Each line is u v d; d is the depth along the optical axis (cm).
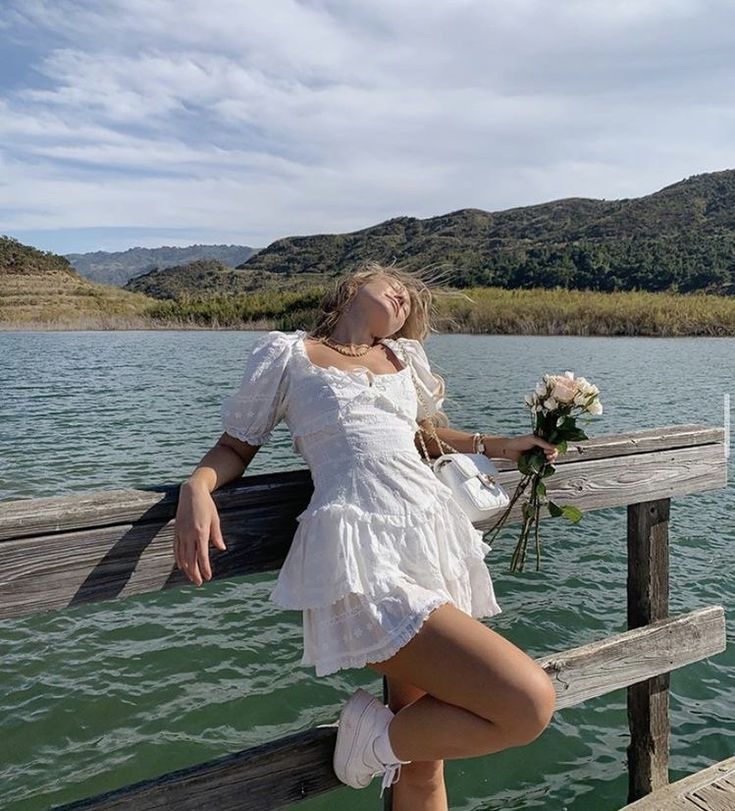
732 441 1324
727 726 460
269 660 555
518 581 702
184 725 472
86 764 433
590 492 302
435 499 222
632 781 350
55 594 195
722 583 710
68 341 4909
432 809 239
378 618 196
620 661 308
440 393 261
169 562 212
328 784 236
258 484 227
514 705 186
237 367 2948
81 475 1095
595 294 5872
